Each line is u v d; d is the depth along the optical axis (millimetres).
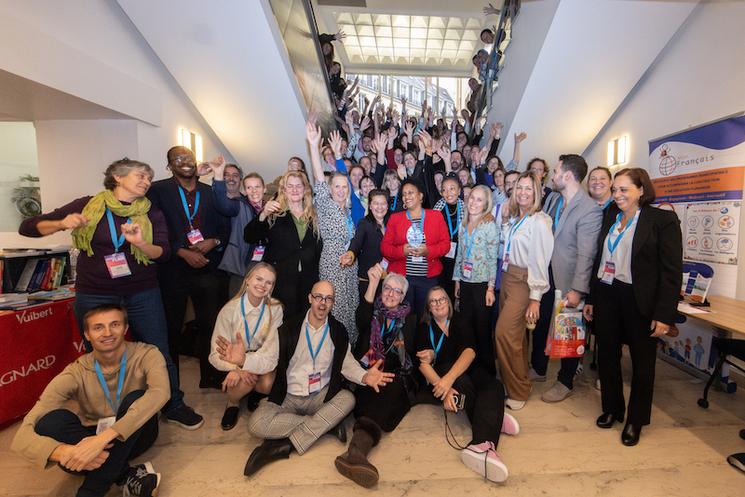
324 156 4957
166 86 4332
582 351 2395
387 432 2221
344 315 2760
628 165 4754
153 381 1806
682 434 2201
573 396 2689
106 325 1718
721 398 2648
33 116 3619
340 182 2830
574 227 2504
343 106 6559
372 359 2383
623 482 1791
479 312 2631
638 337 2068
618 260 2146
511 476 1836
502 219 2879
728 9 3344
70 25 3020
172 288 2670
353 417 2406
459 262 2822
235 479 1821
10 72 2482
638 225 2047
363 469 1702
